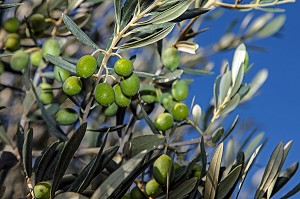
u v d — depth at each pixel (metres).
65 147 0.89
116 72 0.95
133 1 0.93
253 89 1.20
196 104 1.07
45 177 0.94
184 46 1.08
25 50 1.13
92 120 1.17
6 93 1.17
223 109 1.07
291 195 0.97
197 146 1.17
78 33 0.94
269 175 0.96
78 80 0.98
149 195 0.99
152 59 1.25
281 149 0.96
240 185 0.95
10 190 1.10
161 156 0.98
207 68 1.27
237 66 1.08
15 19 1.13
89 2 1.15
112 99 0.96
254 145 1.12
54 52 1.09
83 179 0.92
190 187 0.94
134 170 0.91
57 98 1.15
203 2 1.07
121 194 0.93
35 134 1.19
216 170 0.92
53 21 1.13
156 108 1.22
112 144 1.19
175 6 0.92
